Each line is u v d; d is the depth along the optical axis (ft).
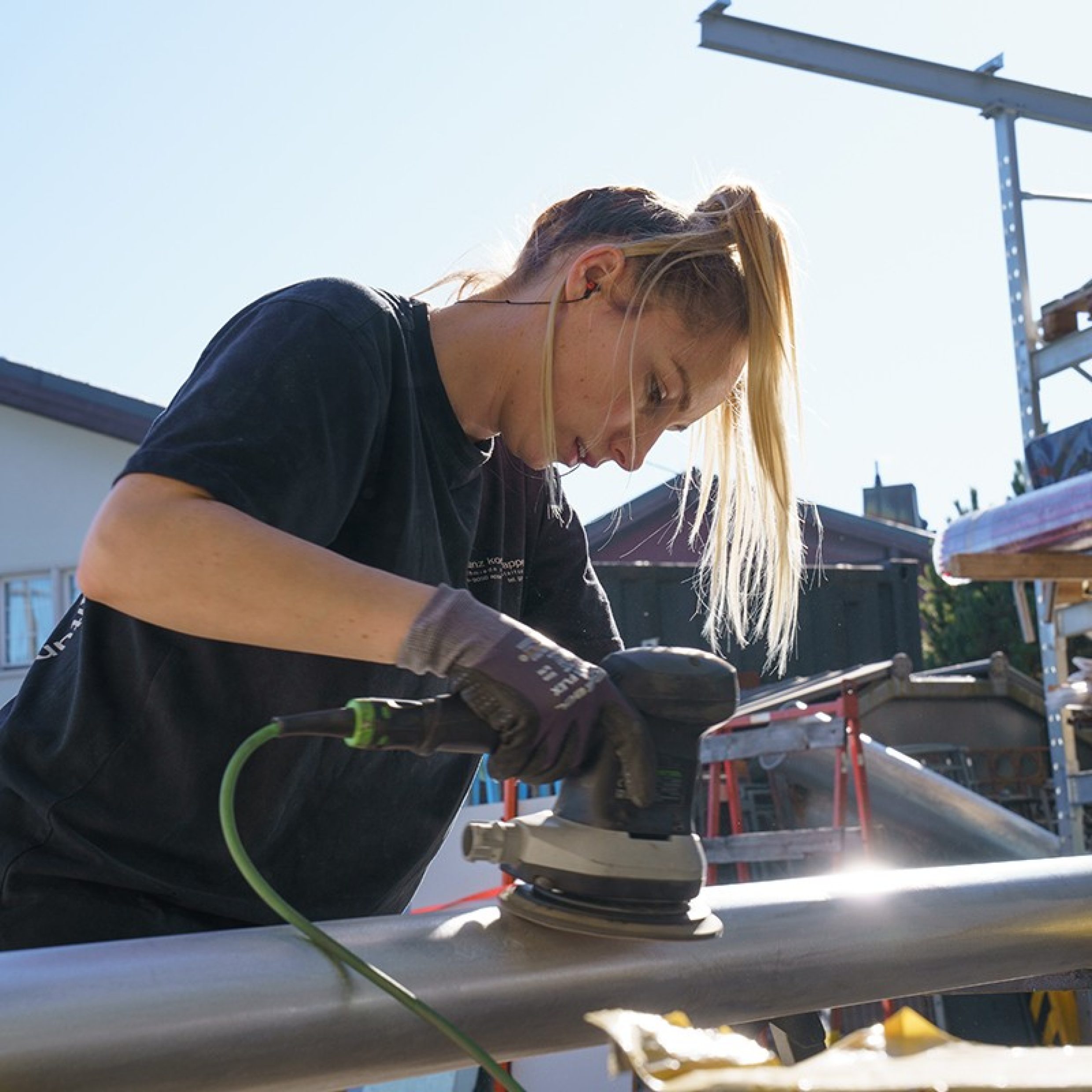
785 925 3.23
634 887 3.01
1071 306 16.14
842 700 17.33
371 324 4.16
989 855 17.79
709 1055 1.92
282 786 4.29
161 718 4.13
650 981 3.00
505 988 2.83
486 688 3.02
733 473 5.10
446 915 2.95
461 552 4.82
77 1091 2.39
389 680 4.41
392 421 4.30
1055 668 15.64
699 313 4.43
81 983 2.42
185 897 4.33
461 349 4.59
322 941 2.67
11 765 4.26
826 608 28.45
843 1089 1.71
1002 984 4.59
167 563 3.27
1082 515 12.99
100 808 4.19
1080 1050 1.82
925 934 3.40
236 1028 2.51
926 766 22.00
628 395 4.48
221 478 3.42
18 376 40.24
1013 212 17.13
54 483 41.06
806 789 19.99
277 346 3.82
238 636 3.30
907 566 29.43
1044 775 23.45
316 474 3.71
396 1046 2.72
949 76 17.88
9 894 4.24
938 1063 1.79
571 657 3.12
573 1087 17.43
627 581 25.98
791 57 17.72
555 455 4.61
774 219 4.61
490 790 22.76
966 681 23.52
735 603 5.11
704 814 20.93
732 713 3.28
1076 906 3.69
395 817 4.80
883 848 17.42
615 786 3.09
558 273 4.59
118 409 40.01
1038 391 16.60
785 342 4.62
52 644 4.50
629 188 4.76
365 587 3.20
